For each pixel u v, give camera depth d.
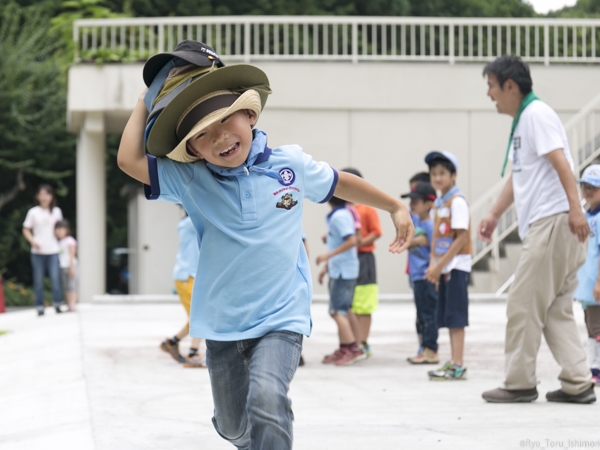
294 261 4.69
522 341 7.74
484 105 24.27
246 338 4.57
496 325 15.74
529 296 7.65
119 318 18.52
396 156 24.25
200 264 4.75
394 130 24.22
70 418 7.45
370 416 7.30
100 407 7.88
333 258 11.10
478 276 22.67
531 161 7.68
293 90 24.08
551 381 9.11
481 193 24.30
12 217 33.94
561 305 7.74
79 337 14.59
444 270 9.48
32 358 12.38
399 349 12.68
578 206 7.34
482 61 24.39
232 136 4.44
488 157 24.30
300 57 24.11
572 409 7.45
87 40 25.52
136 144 4.65
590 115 24.22
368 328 11.79
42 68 33.44
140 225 25.14
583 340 12.31
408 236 5.08
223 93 4.46
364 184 5.03
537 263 7.58
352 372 10.25
